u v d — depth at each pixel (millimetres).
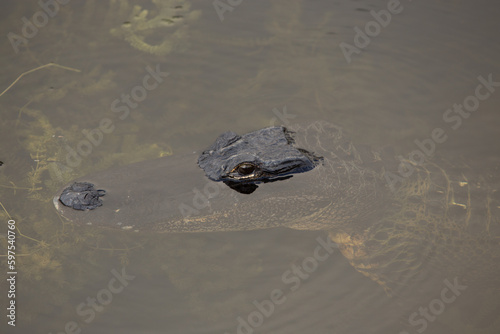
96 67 6930
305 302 4469
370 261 4926
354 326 4289
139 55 7297
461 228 5012
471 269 4855
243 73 7094
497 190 5289
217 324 4273
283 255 4855
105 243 4801
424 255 4949
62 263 4578
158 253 4785
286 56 7434
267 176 4742
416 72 7230
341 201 4945
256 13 8289
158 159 5070
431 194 5242
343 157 5129
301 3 8586
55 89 6559
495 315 4434
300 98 6723
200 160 4930
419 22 8219
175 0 8398
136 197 4598
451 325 4340
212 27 7914
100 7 8188
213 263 4738
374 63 7383
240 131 6094
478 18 8305
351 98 6773
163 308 4348
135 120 6195
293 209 4918
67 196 4477
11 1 8102
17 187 5164
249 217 4887
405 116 6512
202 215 4656
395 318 4375
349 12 8383
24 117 6074
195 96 6629
